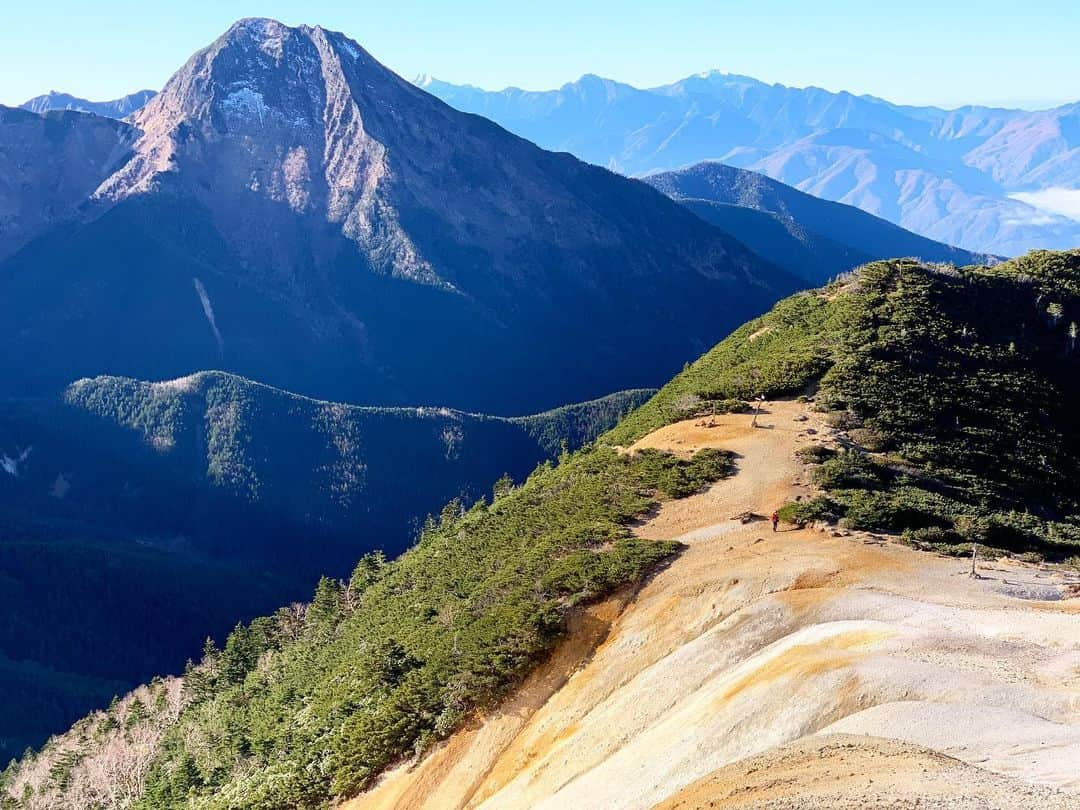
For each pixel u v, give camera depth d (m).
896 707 39.56
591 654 58.03
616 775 46.53
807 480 71.12
